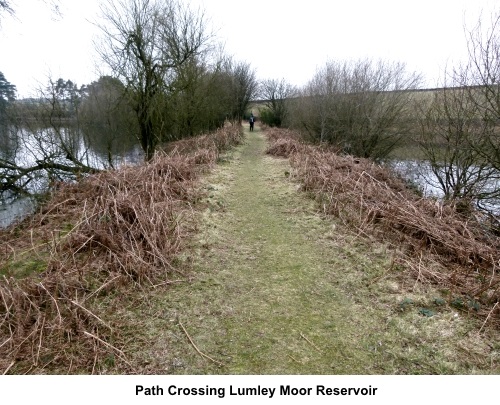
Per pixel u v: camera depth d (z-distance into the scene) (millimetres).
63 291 3010
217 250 4258
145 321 2842
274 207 6156
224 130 16031
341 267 3861
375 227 4828
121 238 3877
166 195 5602
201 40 13617
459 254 3943
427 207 5387
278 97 30203
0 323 2615
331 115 13859
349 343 2637
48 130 10633
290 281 3562
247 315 2979
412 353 2508
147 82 11594
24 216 6016
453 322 2826
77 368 2348
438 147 8203
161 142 13438
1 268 3709
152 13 11367
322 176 6793
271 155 12711
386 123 11664
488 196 7090
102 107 12664
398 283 3498
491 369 2369
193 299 3182
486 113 6398
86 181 6672
